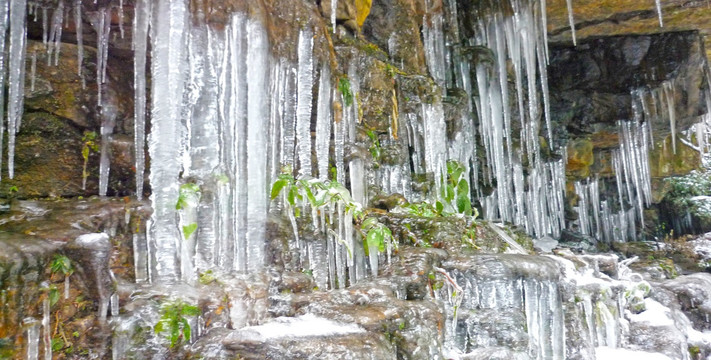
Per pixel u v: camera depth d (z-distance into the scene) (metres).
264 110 3.92
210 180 3.63
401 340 3.48
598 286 5.80
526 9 7.92
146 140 3.79
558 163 10.15
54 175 3.48
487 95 7.94
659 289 7.09
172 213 3.33
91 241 2.82
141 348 2.88
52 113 3.49
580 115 9.98
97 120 3.66
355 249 4.42
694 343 6.48
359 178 5.28
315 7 5.02
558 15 8.31
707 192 12.41
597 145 10.79
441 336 3.80
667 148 12.22
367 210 5.17
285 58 4.32
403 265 4.29
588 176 11.21
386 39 6.74
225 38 3.74
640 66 9.20
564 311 5.28
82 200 3.33
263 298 3.42
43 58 3.47
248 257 3.75
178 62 3.43
